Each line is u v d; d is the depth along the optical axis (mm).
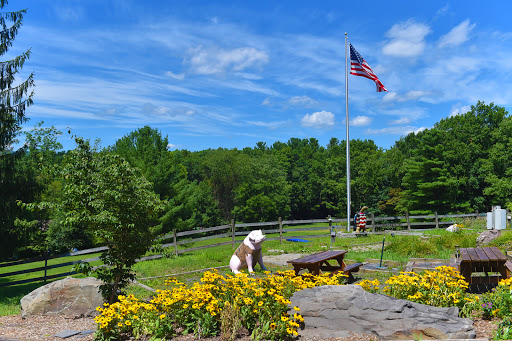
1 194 13562
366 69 21281
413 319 4711
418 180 38562
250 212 56531
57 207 7480
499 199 35062
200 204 54000
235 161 62000
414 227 30047
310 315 5059
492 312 5172
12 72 13914
